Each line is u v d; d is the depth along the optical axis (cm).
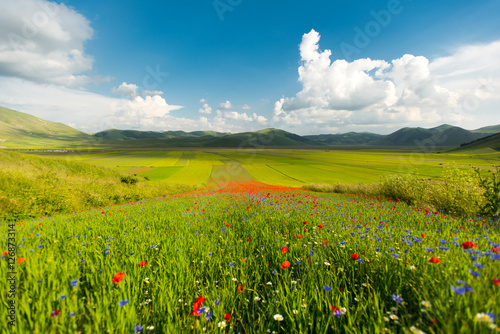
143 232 444
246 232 455
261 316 184
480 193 844
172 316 183
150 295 212
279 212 693
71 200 1282
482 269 190
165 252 308
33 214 949
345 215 645
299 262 259
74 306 170
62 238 391
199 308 164
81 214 838
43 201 1115
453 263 210
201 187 5116
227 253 321
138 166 10138
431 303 159
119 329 155
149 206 1089
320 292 198
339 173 8388
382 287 209
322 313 175
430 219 551
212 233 450
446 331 128
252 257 302
